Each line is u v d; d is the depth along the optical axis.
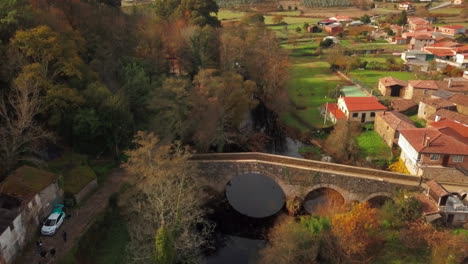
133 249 39.91
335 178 51.47
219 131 63.31
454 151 55.56
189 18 104.31
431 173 55.78
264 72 88.75
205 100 60.59
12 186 41.16
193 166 50.03
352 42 151.50
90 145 54.88
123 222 46.12
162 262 34.72
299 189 52.97
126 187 49.84
